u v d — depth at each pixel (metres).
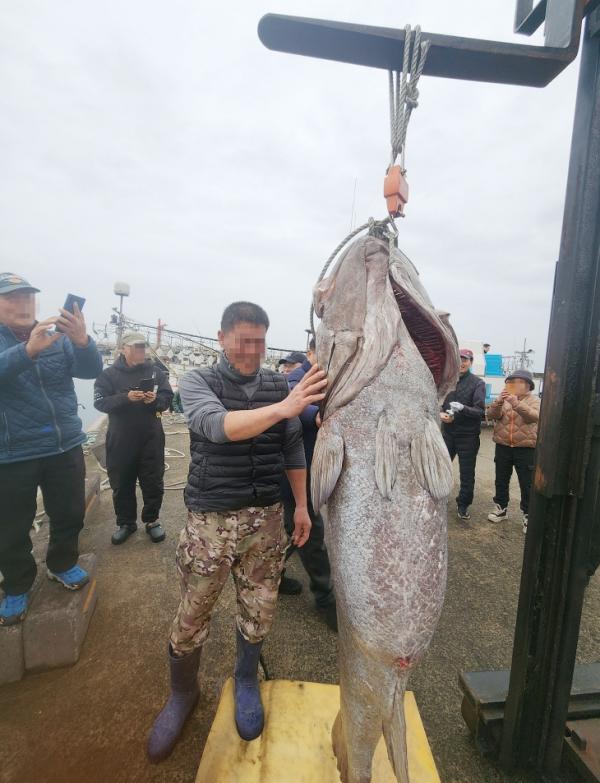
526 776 1.82
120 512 3.90
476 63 1.34
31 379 2.33
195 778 1.69
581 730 1.81
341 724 1.63
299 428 2.07
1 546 2.29
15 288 2.29
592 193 1.43
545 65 1.33
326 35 1.26
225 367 1.81
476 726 1.93
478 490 5.85
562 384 1.52
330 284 1.46
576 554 1.61
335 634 2.72
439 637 2.74
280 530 1.93
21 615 2.35
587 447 1.53
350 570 1.27
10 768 1.81
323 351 1.40
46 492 2.53
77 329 2.32
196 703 2.10
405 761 1.23
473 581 3.44
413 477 1.24
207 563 1.74
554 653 1.69
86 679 2.30
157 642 2.61
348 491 1.28
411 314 1.46
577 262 1.46
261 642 1.91
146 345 3.78
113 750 1.90
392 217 1.40
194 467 1.80
